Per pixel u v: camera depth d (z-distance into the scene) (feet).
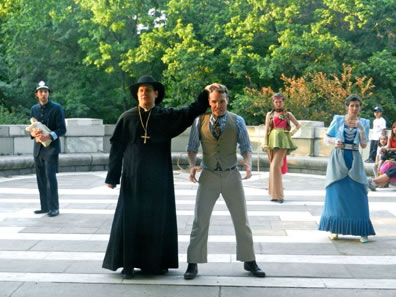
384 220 23.20
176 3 84.94
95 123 46.03
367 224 19.04
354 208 19.11
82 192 31.50
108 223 22.66
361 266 16.25
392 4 82.69
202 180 15.38
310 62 76.38
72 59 95.81
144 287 14.35
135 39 90.07
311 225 22.24
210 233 20.65
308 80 73.72
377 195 30.40
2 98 97.40
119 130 15.38
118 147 15.42
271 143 27.63
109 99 96.94
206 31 84.89
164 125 15.10
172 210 15.47
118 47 85.25
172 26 86.74
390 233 20.71
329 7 80.64
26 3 93.20
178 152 47.06
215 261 16.84
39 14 93.09
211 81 80.23
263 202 27.99
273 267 16.15
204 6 89.97
